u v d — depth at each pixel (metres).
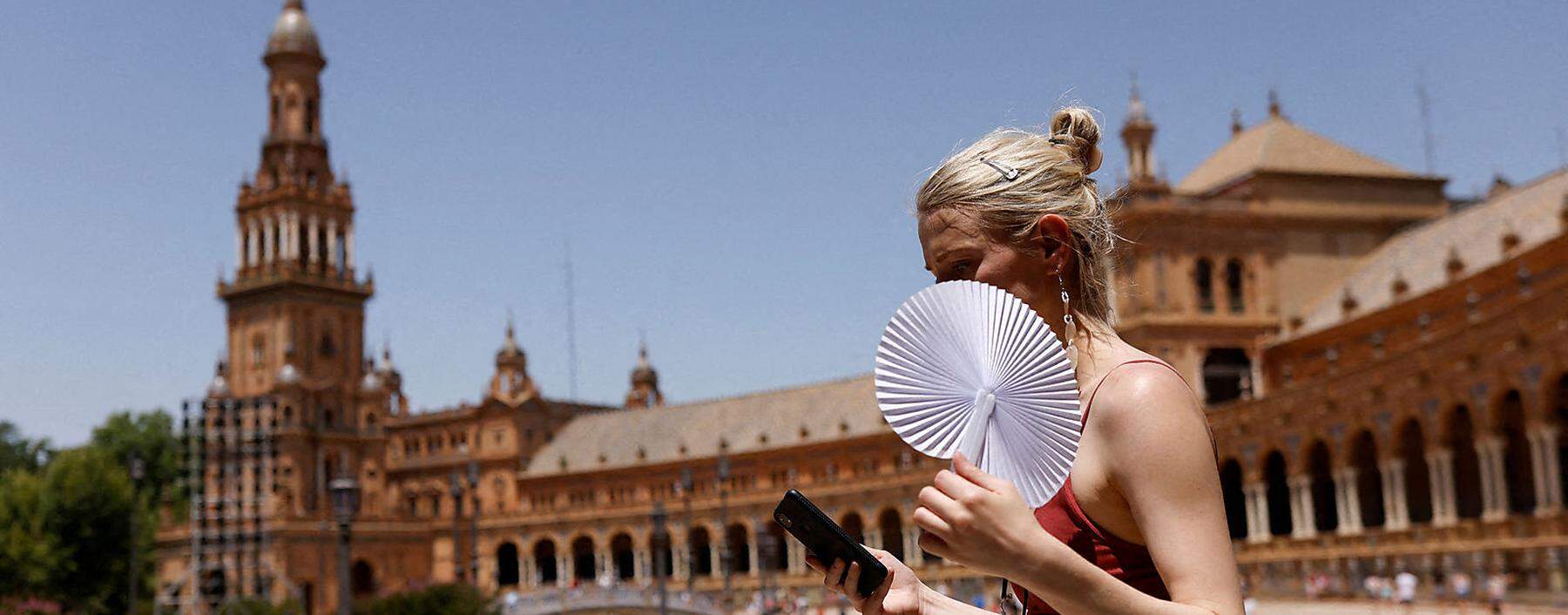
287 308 128.38
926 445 2.66
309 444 125.44
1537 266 65.81
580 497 135.00
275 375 126.62
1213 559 2.57
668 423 136.00
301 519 116.31
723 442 124.31
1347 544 63.84
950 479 2.50
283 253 129.38
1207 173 100.38
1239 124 102.81
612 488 133.12
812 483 119.56
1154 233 89.75
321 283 130.62
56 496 98.94
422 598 61.75
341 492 36.88
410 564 128.00
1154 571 2.77
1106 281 3.08
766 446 122.69
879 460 115.38
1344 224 93.75
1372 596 56.12
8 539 97.38
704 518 124.12
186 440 80.44
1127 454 2.68
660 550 51.00
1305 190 93.69
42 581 94.94
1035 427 2.62
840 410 122.75
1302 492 70.19
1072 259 3.02
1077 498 2.79
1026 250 2.98
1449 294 72.56
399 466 145.75
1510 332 50.78
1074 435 2.59
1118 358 2.87
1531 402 49.28
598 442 139.12
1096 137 3.18
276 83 134.38
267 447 88.81
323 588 113.31
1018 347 2.65
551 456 141.00
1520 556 48.94
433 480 143.25
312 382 127.56
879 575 2.87
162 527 107.62
